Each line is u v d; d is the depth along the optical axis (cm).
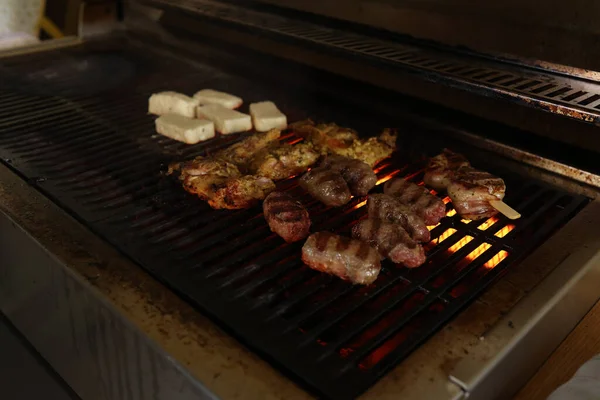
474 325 155
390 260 191
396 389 136
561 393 142
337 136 257
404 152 260
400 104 289
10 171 233
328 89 315
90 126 283
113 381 182
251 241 201
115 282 170
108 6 407
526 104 197
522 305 161
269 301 171
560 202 221
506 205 209
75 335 192
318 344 154
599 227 197
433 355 145
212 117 283
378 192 235
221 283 176
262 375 140
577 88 212
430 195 211
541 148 242
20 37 448
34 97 313
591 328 182
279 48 344
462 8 250
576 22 218
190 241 197
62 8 444
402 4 271
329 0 301
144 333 152
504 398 159
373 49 254
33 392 236
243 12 320
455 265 196
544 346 168
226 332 157
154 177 239
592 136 231
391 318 176
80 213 208
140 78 346
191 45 386
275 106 291
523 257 190
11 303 232
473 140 257
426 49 262
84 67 360
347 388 140
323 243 181
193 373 141
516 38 238
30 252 196
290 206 202
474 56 248
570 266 177
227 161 248
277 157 239
